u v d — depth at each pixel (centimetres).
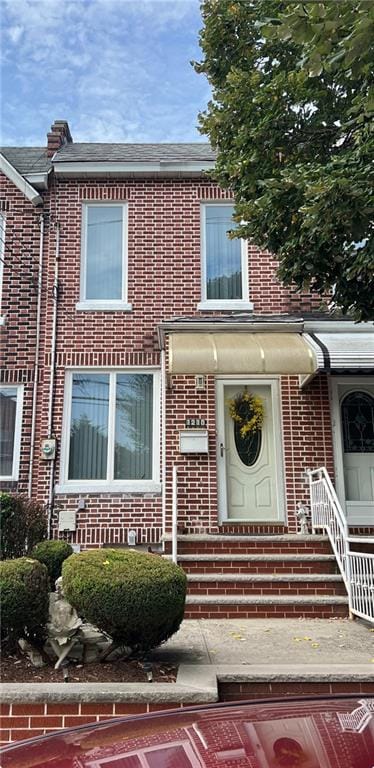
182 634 645
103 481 1040
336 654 558
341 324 995
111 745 196
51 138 1223
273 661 529
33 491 1030
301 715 217
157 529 1011
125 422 1071
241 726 207
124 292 1103
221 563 831
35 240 1118
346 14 400
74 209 1130
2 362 1076
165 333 991
